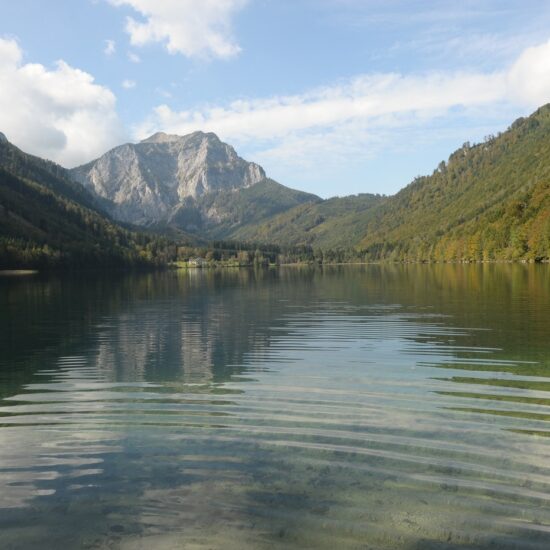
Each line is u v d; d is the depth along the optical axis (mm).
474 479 9219
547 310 35156
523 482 9078
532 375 17219
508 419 12578
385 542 7273
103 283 98562
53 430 12273
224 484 9141
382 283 76250
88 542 7387
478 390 15383
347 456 10352
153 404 14484
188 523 7859
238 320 35000
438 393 15102
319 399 14688
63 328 32219
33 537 7539
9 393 15961
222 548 7184
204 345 24875
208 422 12711
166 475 9547
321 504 8367
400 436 11469
